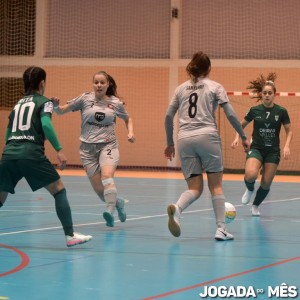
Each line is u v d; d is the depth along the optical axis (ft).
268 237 42.86
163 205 65.00
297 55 131.95
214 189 41.55
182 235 43.47
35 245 38.32
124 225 48.73
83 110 46.65
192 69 41.09
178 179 109.19
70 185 92.48
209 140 40.16
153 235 43.29
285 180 112.06
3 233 43.60
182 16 136.67
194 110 40.57
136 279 28.76
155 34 137.80
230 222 50.42
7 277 28.81
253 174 55.36
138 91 138.92
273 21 132.77
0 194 36.42
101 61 140.05
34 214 55.88
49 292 25.99
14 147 35.63
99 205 64.75
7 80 142.92
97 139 46.29
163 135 138.62
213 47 135.44
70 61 140.97
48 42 141.79
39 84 37.09
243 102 132.98
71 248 37.37
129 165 140.46
